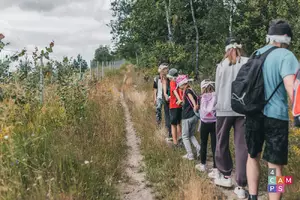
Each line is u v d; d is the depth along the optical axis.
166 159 5.67
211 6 24.88
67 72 7.94
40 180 3.46
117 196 4.29
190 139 5.89
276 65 3.14
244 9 24.45
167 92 7.23
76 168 4.20
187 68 22.77
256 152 3.41
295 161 4.67
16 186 3.35
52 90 7.48
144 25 23.80
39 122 5.50
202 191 4.09
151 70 20.97
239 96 3.26
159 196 4.35
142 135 7.80
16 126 5.05
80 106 6.96
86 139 5.60
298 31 18.14
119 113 10.09
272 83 3.16
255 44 23.14
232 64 4.18
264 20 23.02
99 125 6.86
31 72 7.05
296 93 2.86
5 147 3.95
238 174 4.13
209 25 23.92
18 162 3.70
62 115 6.37
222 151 4.44
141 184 4.86
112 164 5.16
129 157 6.34
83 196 3.69
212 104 4.98
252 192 3.54
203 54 23.83
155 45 21.73
